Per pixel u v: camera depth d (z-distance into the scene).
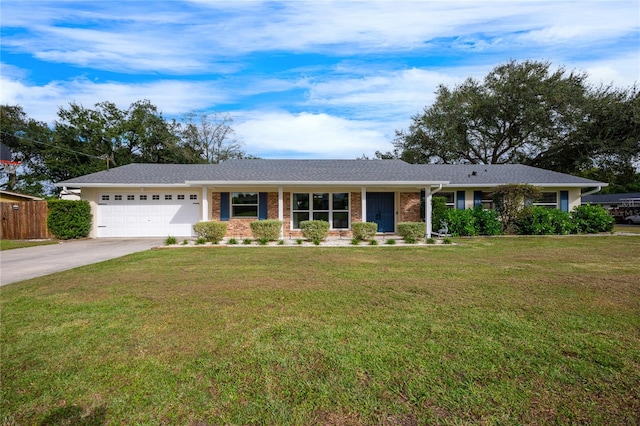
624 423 2.11
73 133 29.44
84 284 5.79
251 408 2.28
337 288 5.47
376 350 3.13
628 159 24.78
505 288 5.43
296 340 3.37
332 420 2.16
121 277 6.38
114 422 2.15
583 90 25.47
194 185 13.90
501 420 2.14
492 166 19.12
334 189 15.39
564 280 6.01
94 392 2.48
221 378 2.66
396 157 33.69
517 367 2.81
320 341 3.34
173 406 2.31
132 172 16.56
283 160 18.16
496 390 2.47
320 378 2.66
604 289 5.35
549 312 4.20
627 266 7.46
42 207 14.39
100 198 15.64
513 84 26.92
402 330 3.62
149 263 8.02
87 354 3.08
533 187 14.73
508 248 10.81
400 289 5.40
